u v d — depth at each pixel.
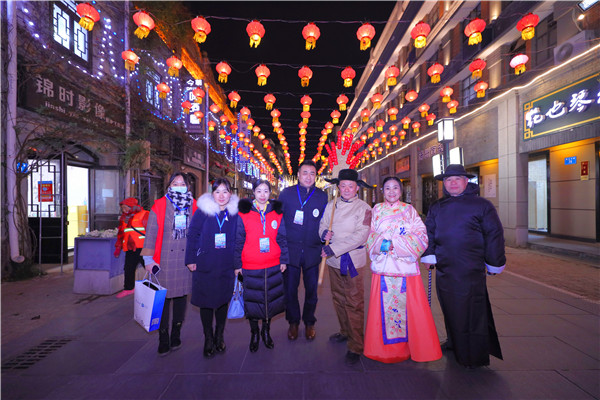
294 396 2.34
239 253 3.02
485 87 8.86
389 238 2.83
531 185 11.70
